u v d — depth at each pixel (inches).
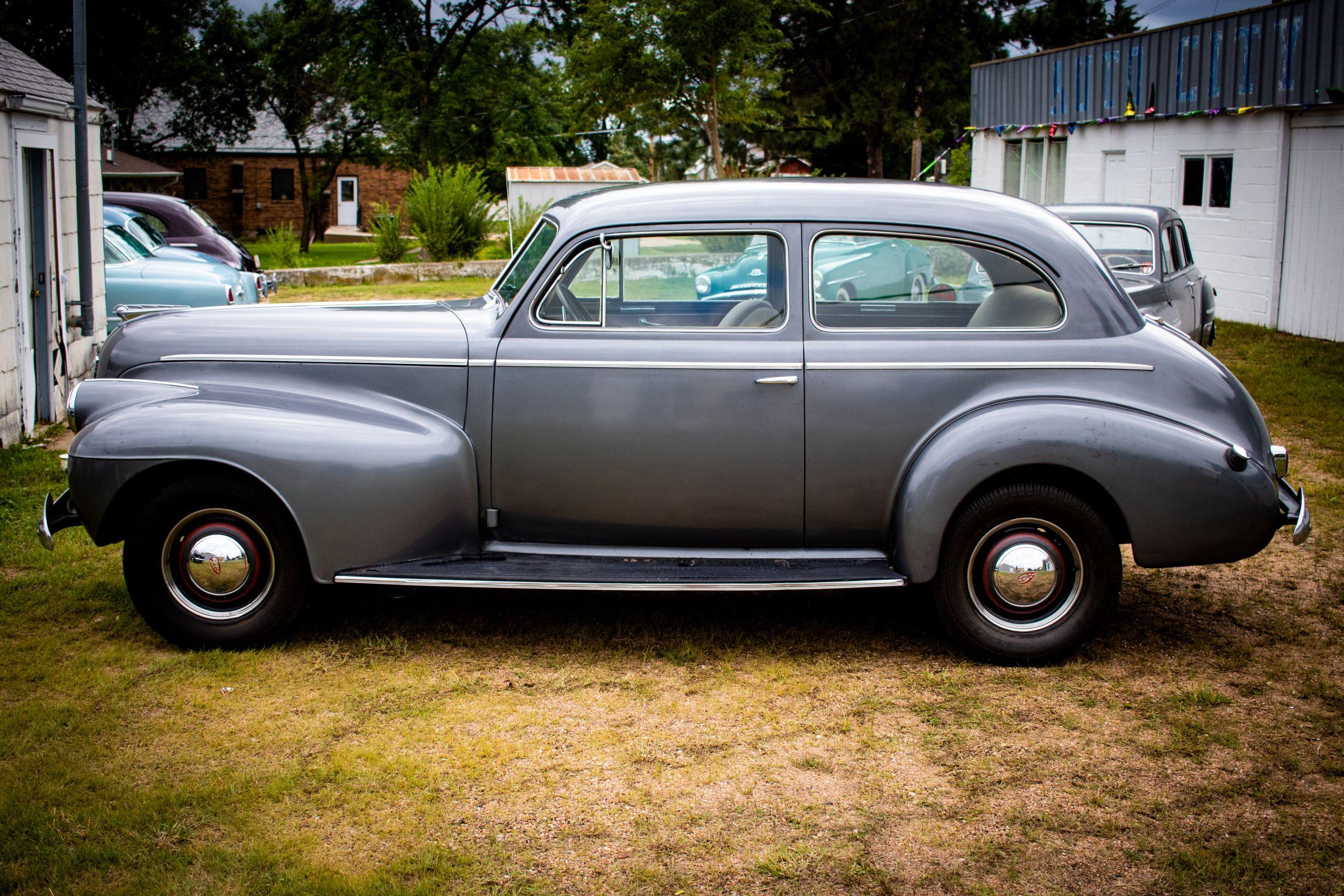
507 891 113.3
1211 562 165.0
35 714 149.2
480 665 170.4
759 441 167.8
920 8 1612.9
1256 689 162.6
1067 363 165.3
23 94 300.8
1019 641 168.6
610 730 148.9
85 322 371.6
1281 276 516.7
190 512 167.0
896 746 145.3
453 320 176.6
